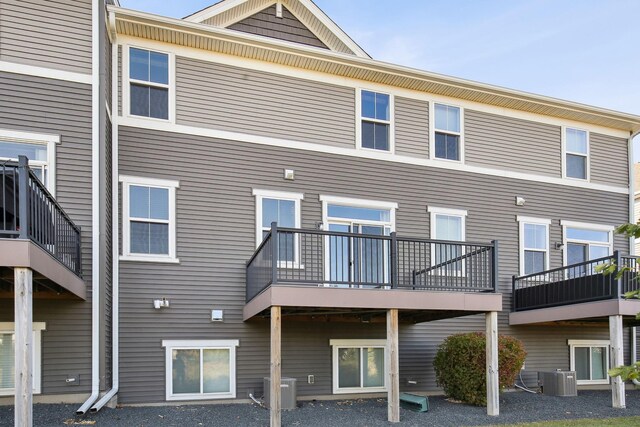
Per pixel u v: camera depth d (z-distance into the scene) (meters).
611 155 13.72
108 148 8.95
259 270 8.65
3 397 7.73
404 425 7.76
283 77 10.61
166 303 9.20
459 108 12.14
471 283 8.88
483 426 7.79
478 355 9.47
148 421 7.53
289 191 10.32
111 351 8.77
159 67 9.76
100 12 8.51
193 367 9.34
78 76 8.26
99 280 8.08
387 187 11.13
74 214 8.02
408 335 10.91
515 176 12.44
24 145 7.90
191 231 9.59
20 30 8.04
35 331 7.78
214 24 10.63
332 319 10.24
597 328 12.82
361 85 11.23
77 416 7.24
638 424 8.04
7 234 6.19
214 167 9.88
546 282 12.28
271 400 7.30
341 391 10.21
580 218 13.02
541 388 11.54
